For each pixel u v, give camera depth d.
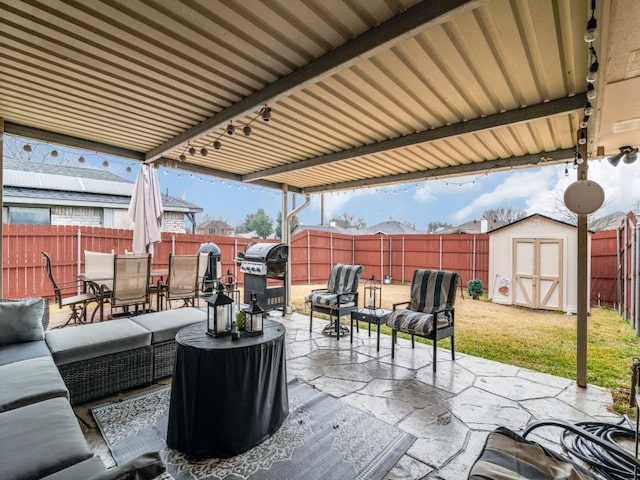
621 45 1.74
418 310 4.37
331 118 3.65
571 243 7.11
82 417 2.69
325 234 12.20
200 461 2.18
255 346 2.33
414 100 3.18
